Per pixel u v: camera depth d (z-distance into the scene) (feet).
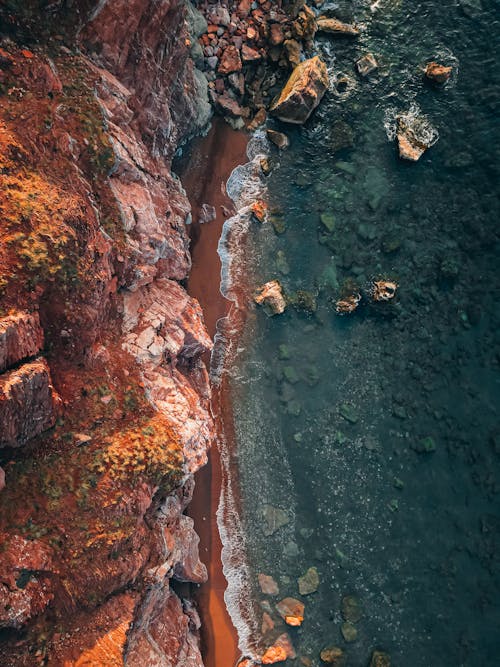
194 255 92.63
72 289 63.36
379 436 92.12
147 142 83.25
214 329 92.43
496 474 88.74
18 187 61.67
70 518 61.72
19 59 65.57
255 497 89.61
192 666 76.59
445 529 88.99
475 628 85.71
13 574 56.59
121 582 63.62
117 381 69.77
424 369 92.73
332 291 95.04
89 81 70.74
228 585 86.53
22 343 59.00
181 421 72.79
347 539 89.76
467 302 92.94
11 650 56.18
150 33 77.20
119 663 59.88
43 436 63.41
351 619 87.20
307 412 92.68
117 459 65.26
